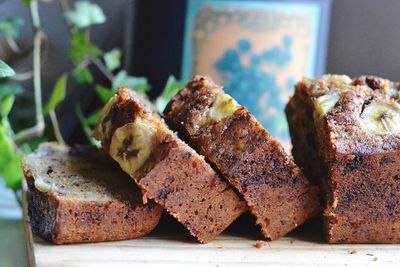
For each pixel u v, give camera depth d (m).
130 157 0.47
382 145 0.48
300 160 0.56
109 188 0.50
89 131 0.69
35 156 0.55
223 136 0.48
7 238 0.58
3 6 0.78
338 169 0.48
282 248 0.49
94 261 0.45
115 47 0.81
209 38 0.70
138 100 0.53
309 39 0.70
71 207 0.47
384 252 0.49
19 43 0.78
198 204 0.48
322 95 0.51
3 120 0.67
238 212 0.49
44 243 0.47
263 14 0.69
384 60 0.75
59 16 0.79
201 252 0.48
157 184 0.47
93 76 0.80
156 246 0.48
